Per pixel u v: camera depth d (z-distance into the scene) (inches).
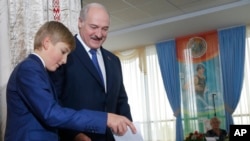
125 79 271.1
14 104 38.7
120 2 175.3
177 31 228.1
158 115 251.1
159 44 254.8
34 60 40.0
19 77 38.3
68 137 49.4
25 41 61.1
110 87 55.7
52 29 40.7
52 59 40.8
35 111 37.2
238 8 183.5
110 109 54.9
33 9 63.3
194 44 238.7
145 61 263.0
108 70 56.9
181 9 192.1
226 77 222.1
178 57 244.4
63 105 51.2
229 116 217.9
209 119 225.0
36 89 36.9
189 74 238.2
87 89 51.9
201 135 177.5
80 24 56.1
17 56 59.9
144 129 255.6
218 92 224.8
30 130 37.5
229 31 224.4
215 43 230.5
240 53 218.5
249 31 220.2
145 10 190.7
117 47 266.5
